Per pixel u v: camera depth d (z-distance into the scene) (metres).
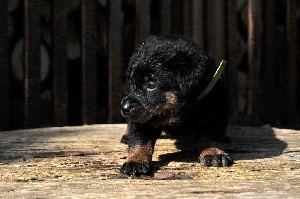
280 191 2.08
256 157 2.77
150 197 2.00
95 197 2.01
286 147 3.03
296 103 5.79
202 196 2.01
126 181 2.27
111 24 4.48
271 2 5.26
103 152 2.92
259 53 5.05
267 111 5.30
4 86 4.12
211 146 2.71
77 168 2.54
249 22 5.03
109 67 4.49
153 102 2.49
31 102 4.20
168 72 2.50
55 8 4.27
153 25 4.95
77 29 4.67
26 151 2.94
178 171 2.46
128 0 4.88
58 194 2.06
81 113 4.62
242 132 3.61
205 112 2.65
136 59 2.53
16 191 2.11
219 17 4.83
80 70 4.70
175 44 2.52
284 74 5.64
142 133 2.63
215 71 2.63
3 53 4.11
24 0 4.19
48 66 4.52
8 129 4.16
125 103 2.52
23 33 4.29
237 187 2.14
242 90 5.31
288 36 5.43
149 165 2.43
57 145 3.10
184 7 4.77
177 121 2.58
